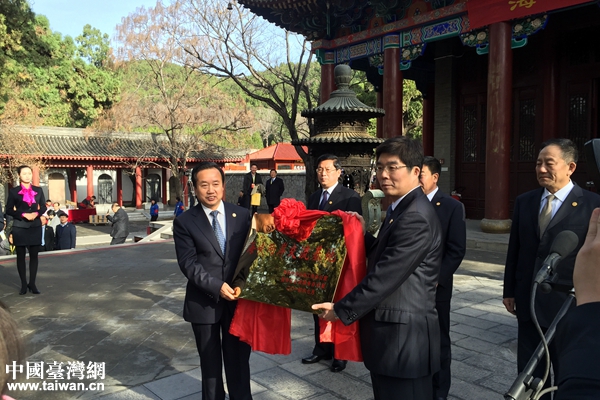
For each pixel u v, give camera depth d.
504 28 11.12
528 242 3.12
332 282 2.69
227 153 32.12
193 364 4.28
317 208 4.62
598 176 1.20
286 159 32.69
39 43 31.23
